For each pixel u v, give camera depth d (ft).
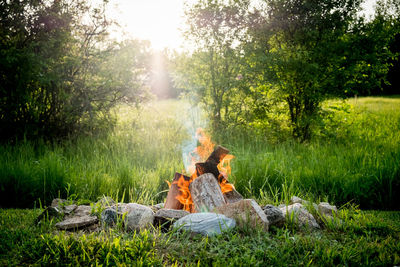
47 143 23.12
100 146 23.30
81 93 25.11
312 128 25.64
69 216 11.62
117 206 11.66
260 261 8.14
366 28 24.59
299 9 24.21
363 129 31.35
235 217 10.71
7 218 11.91
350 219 11.80
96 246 8.64
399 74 82.23
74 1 24.56
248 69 24.70
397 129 31.09
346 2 24.59
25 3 22.71
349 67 24.20
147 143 24.09
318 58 24.84
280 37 26.27
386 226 10.80
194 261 8.21
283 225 10.93
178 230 9.87
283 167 17.13
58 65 23.57
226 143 23.93
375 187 15.47
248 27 25.48
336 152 20.52
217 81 25.50
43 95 24.76
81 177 16.30
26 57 21.99
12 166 16.60
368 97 78.23
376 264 8.09
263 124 26.35
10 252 8.58
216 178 13.20
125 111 30.86
